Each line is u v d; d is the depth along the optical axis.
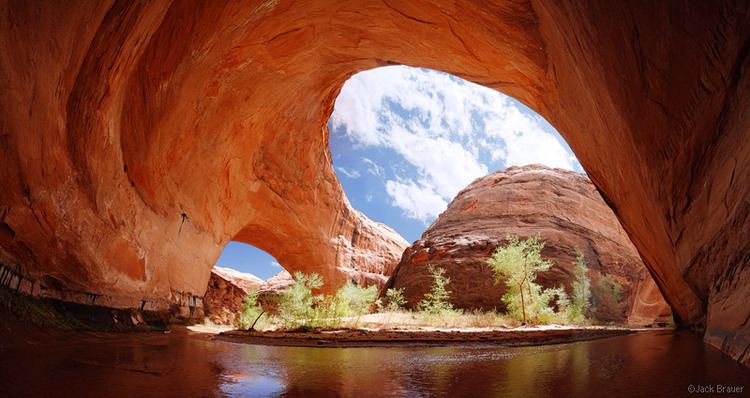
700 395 2.41
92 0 5.86
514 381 3.31
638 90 5.09
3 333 5.44
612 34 5.04
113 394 2.78
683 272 6.47
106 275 9.57
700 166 4.75
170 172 12.99
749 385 2.66
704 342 5.42
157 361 4.66
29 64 5.32
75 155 7.49
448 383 3.30
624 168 7.64
